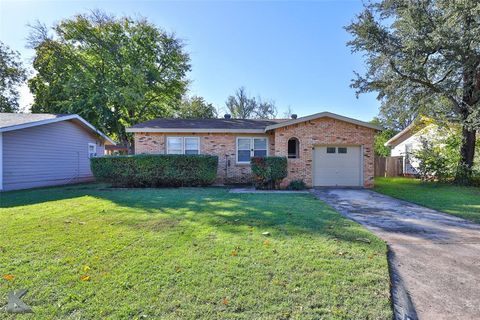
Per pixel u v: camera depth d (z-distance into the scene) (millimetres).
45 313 2203
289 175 11844
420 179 14555
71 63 21094
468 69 11125
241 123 14461
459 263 3383
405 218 5871
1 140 10992
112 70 21688
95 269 3014
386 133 26562
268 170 11023
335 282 2736
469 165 12289
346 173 12008
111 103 21391
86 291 2543
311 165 11867
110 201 7641
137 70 20781
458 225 5277
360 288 2631
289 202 7512
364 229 4723
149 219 5395
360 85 13094
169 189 10930
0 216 5660
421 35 10930
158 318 2148
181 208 6574
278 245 3801
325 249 3652
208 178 11742
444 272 3119
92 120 20828
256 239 4082
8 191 10539
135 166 11406
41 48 20609
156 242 3928
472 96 11883
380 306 2342
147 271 2959
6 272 2934
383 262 3240
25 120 12219
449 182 12578
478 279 2943
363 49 12234
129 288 2596
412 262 3406
